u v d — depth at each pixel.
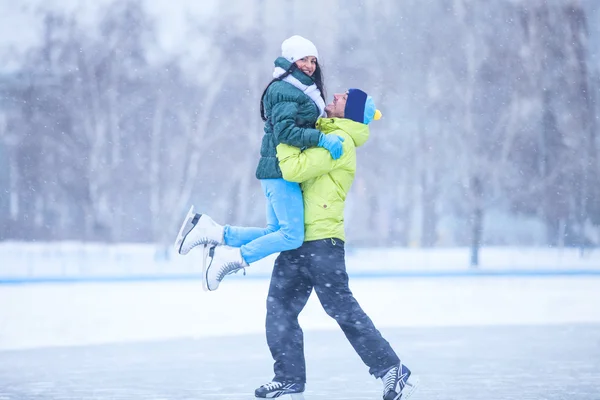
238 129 136.12
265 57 139.50
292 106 15.30
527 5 129.38
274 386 16.41
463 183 127.50
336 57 137.12
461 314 38.12
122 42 139.25
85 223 134.12
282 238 15.68
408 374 15.88
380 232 133.12
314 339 28.20
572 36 127.75
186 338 28.95
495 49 129.50
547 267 106.81
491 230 133.62
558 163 126.38
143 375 20.41
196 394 17.62
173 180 133.75
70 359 23.52
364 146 132.62
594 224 126.56
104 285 69.75
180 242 16.16
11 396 17.45
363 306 42.84
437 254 126.19
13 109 137.75
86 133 136.38
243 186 134.75
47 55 139.25
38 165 136.38
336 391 17.94
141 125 136.12
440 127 130.00
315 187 15.81
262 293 54.84
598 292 55.53
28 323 35.22
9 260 115.31
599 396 17.14
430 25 132.38
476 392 17.62
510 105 128.25
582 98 126.88
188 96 137.25
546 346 25.67
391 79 132.50
